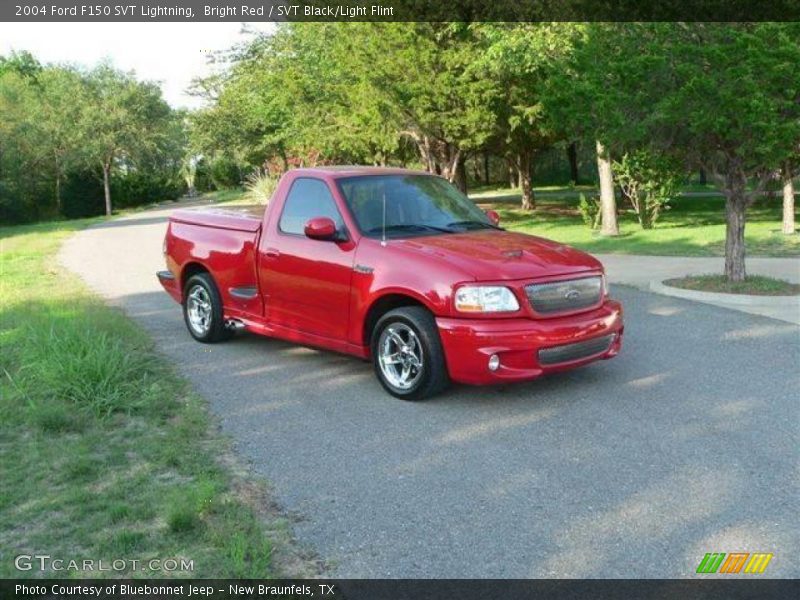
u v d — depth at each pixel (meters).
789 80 9.32
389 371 6.45
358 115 21.14
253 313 7.82
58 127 52.69
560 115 11.38
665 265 13.71
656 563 3.75
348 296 6.68
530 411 5.96
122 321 9.07
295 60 27.83
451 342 5.95
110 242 23.11
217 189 91.19
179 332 9.16
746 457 4.96
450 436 5.49
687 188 43.06
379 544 3.97
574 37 13.12
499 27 17.84
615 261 14.62
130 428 5.71
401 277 6.25
